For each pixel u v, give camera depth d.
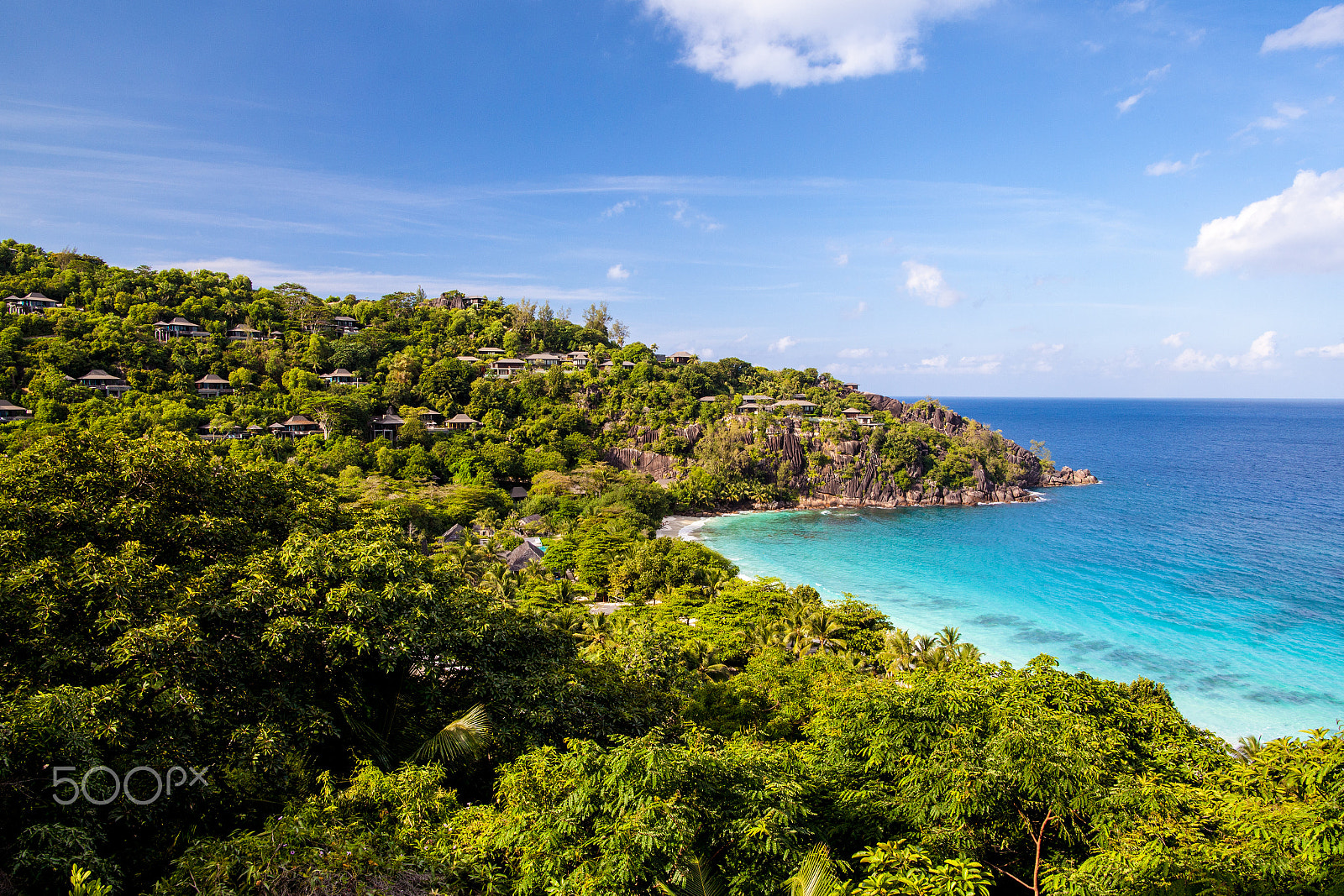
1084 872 11.56
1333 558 95.56
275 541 22.62
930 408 194.38
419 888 10.96
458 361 151.88
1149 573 88.19
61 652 14.45
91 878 10.65
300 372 125.94
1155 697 30.80
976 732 14.88
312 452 104.50
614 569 73.50
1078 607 73.25
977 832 13.37
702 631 53.12
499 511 105.06
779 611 56.91
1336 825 11.10
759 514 137.75
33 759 11.74
